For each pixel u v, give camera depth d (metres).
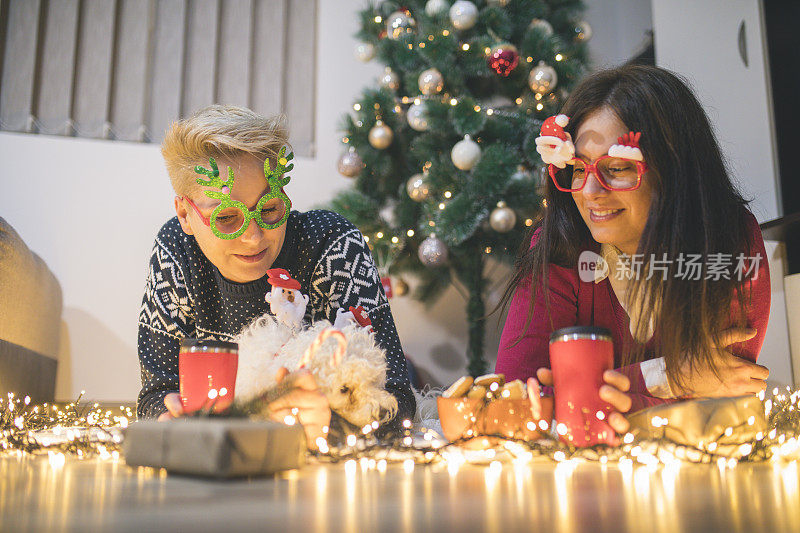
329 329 0.74
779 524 0.40
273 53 3.28
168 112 3.12
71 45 3.03
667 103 0.96
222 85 3.21
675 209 0.93
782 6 2.38
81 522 0.39
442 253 2.55
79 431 0.87
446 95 2.62
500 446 0.74
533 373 1.08
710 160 0.99
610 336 0.74
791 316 2.11
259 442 0.58
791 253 2.21
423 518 0.41
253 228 1.01
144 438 0.63
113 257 2.97
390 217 3.10
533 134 2.58
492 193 2.52
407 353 3.21
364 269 1.19
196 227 1.04
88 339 2.90
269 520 0.40
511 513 0.43
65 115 3.00
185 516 0.41
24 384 1.99
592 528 0.39
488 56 2.58
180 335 1.18
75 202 2.97
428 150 2.65
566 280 1.12
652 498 0.50
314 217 1.24
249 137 1.02
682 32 2.61
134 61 3.10
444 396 0.77
